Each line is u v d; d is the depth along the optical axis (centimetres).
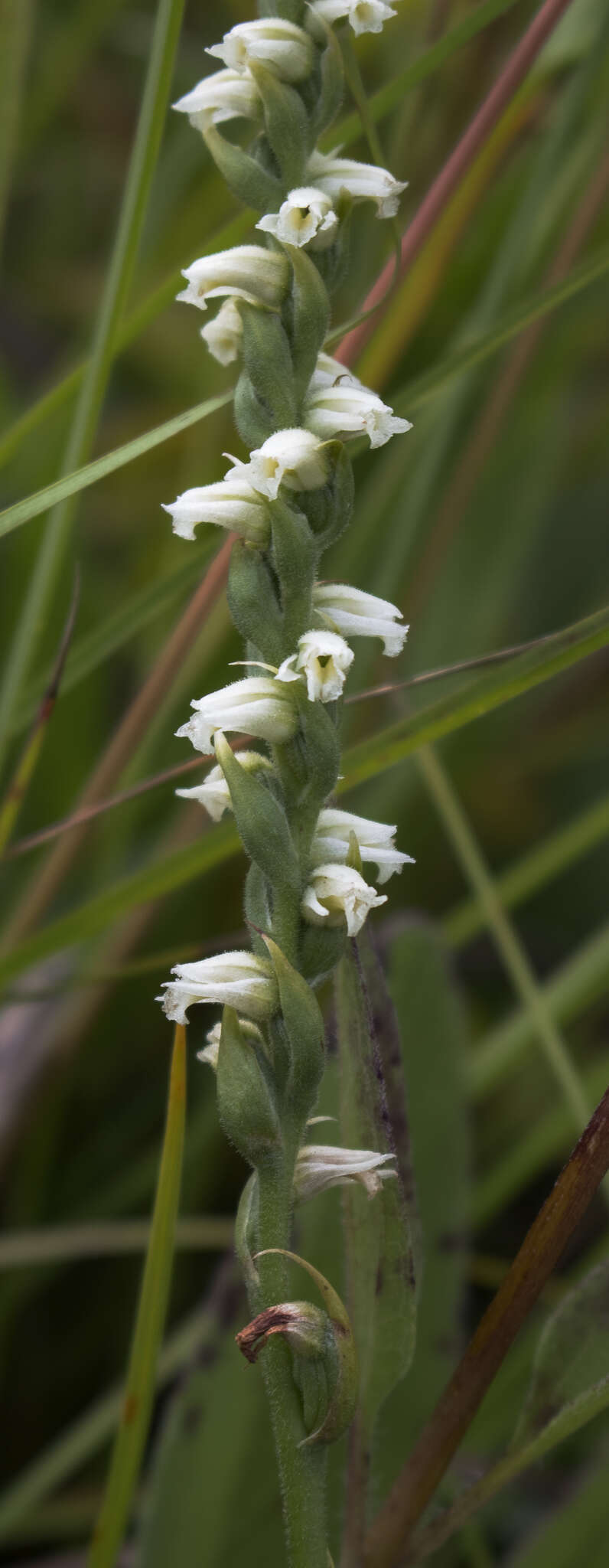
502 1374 41
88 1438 41
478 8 37
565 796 65
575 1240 51
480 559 60
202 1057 32
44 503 35
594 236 55
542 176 48
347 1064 33
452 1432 34
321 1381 31
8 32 43
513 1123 54
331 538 32
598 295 54
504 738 65
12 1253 42
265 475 31
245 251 32
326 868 31
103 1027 54
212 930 56
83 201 73
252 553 32
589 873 63
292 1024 31
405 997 39
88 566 61
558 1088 55
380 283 40
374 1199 34
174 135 67
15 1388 47
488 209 55
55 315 72
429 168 51
